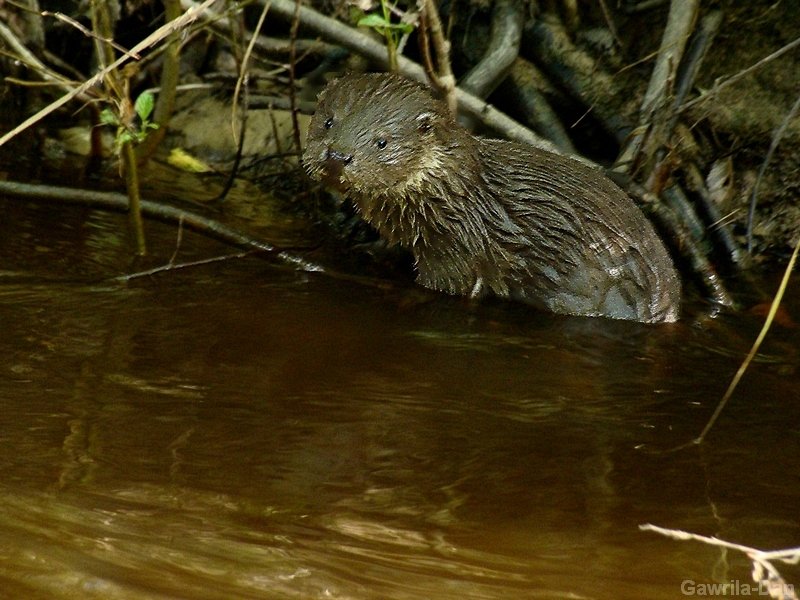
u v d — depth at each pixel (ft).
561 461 24.25
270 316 31.83
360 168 32.76
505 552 20.17
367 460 23.63
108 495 21.08
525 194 34.81
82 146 46.73
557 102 44.47
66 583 18.01
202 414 25.18
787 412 27.66
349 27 40.91
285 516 20.93
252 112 47.21
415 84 34.04
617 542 20.80
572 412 26.96
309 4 45.78
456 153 34.12
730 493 23.09
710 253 41.16
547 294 34.94
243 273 35.19
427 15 37.22
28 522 19.76
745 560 20.30
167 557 19.02
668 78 39.55
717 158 42.78
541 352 31.01
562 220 34.50
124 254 35.76
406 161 33.19
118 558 18.85
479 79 41.63
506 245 34.88
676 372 30.14
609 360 30.73
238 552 19.38
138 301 32.07
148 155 40.91
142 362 27.86
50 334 29.17
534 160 35.35
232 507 21.09
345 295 34.22
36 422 24.06
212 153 46.75
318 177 33.40
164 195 42.32
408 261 38.06
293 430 24.79
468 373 29.01
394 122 33.01
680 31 40.65
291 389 27.02
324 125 33.65
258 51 47.11
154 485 21.68
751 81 43.50
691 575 19.69
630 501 22.52
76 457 22.56
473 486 22.81
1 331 29.04
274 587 18.37
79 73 49.21
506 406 27.07
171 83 39.60
